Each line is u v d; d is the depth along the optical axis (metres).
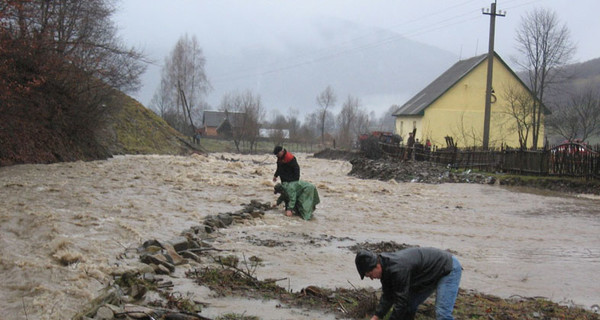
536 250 11.45
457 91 52.50
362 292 7.70
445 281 5.64
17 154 24.14
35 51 25.69
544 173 25.48
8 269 7.20
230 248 10.21
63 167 23.64
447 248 11.34
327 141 93.50
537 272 9.56
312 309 6.88
